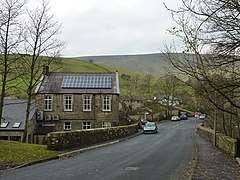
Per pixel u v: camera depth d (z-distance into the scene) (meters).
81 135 26.23
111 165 15.78
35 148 21.30
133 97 79.62
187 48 11.22
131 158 18.77
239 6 8.75
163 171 13.86
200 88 12.76
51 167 15.19
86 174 13.06
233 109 22.62
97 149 24.66
